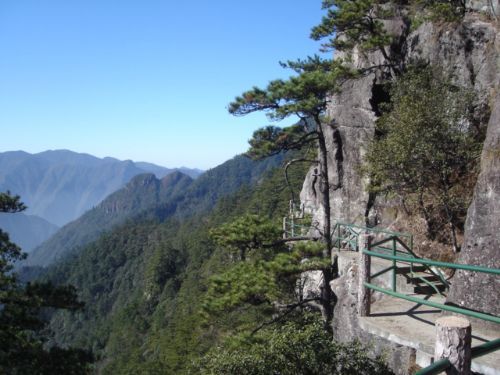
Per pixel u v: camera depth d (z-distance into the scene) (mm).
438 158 12922
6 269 9719
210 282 14320
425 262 5438
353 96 19016
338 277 14375
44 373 8828
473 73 15164
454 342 3377
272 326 14641
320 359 8195
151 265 86500
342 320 12273
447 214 13555
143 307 79812
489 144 7582
